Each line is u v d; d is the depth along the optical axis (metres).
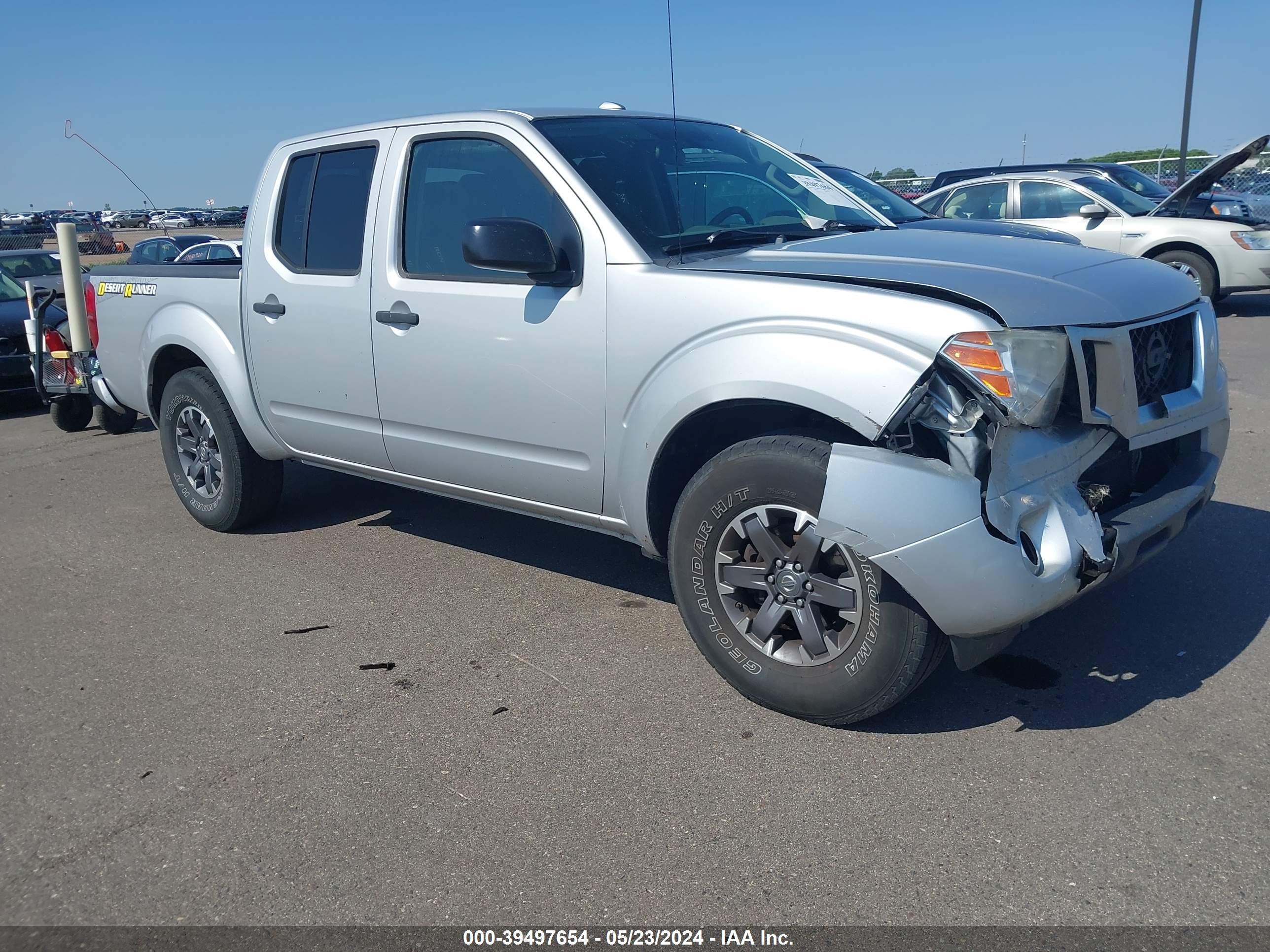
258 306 4.81
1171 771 2.94
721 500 3.24
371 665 3.88
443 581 4.71
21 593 4.87
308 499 6.13
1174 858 2.57
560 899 2.55
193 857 2.79
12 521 6.11
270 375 4.85
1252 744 3.05
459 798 2.99
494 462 4.03
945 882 2.53
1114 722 3.22
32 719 3.60
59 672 3.97
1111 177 12.64
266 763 3.24
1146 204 11.94
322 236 4.55
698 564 3.37
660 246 3.58
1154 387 3.25
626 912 2.49
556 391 3.71
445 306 3.99
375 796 3.03
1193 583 4.21
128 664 4.01
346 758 3.24
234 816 2.96
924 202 12.84
